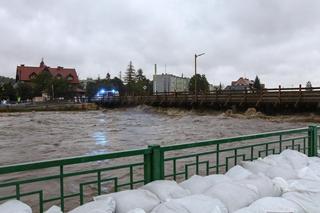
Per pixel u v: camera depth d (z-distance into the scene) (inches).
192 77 3366.1
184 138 767.1
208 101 1536.7
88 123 1261.1
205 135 818.8
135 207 102.0
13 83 3961.6
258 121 1123.3
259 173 140.2
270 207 102.0
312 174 148.0
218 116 1365.7
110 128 1043.9
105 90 3368.6
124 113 1945.1
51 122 1328.7
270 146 448.8
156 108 1966.0
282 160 165.0
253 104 1325.0
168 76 3304.6
